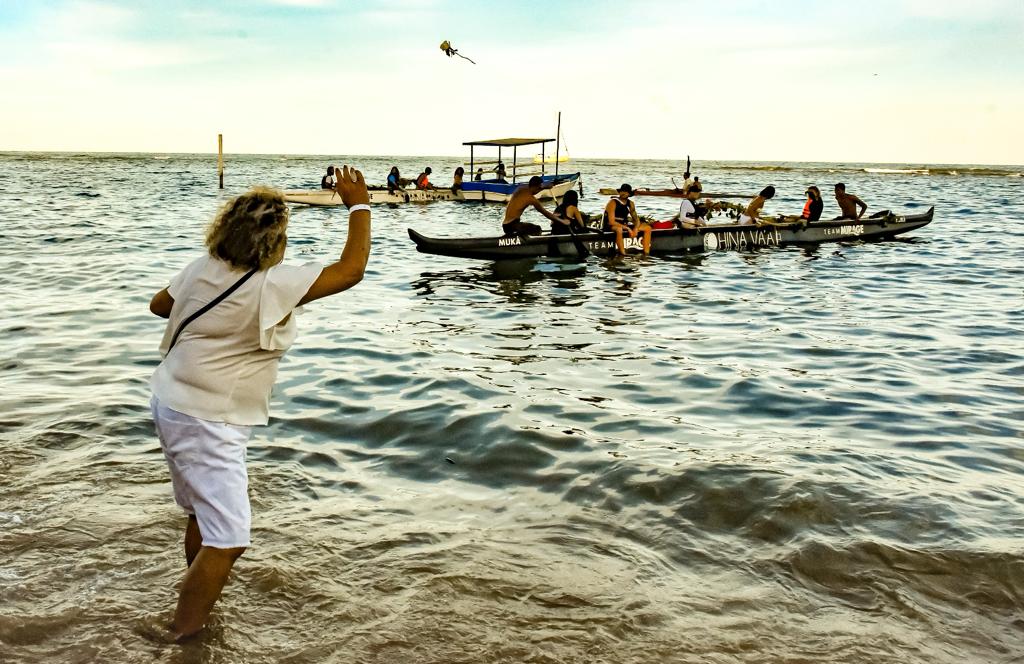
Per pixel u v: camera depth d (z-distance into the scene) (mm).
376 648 2436
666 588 2885
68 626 2469
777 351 7180
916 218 18047
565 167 124625
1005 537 3336
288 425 4727
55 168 69312
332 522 3359
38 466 3824
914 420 5125
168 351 2443
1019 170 119188
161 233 16859
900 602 2826
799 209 28906
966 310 9500
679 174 84438
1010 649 2561
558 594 2801
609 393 5660
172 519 3273
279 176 54438
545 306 9500
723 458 4234
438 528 3350
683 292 10656
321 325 8031
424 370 6125
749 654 2473
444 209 27141
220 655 2359
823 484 3830
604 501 3701
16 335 6988
